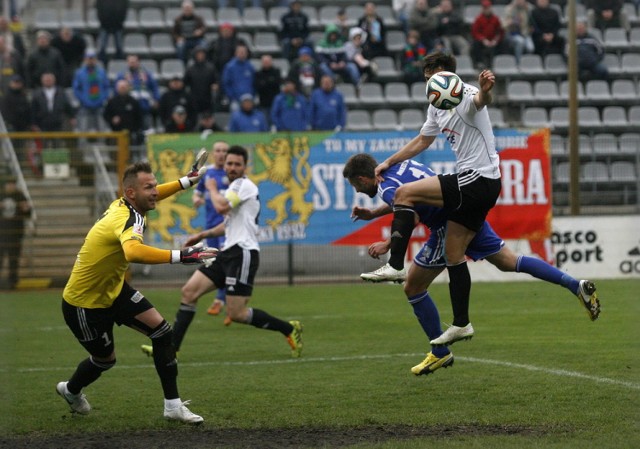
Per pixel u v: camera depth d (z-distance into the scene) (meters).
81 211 70.81
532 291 63.56
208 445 24.19
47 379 34.94
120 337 47.31
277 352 40.88
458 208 28.70
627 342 40.81
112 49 90.44
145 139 74.00
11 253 69.31
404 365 36.50
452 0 98.88
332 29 86.44
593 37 93.88
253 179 68.19
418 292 30.80
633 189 73.75
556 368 34.66
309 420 27.05
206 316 55.38
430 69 29.70
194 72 78.00
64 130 76.50
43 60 77.25
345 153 68.88
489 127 28.80
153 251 24.92
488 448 22.95
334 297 62.19
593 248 70.12
